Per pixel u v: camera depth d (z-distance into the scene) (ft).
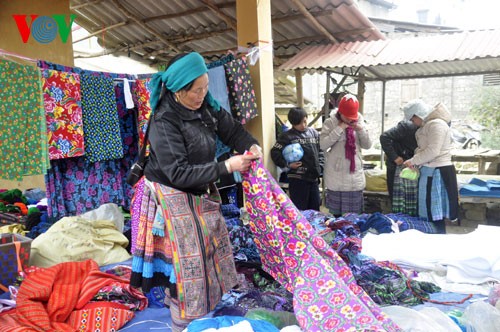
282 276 7.23
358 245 10.71
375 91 44.04
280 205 6.93
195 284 6.29
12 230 13.00
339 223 12.12
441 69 21.90
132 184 6.82
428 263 9.83
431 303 8.47
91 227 11.67
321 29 21.08
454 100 42.16
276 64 26.32
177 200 6.33
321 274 6.66
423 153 13.47
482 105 40.93
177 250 6.25
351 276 6.98
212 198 6.93
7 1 18.22
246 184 6.94
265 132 14.47
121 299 8.84
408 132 15.38
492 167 23.89
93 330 7.97
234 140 7.21
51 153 10.44
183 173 6.03
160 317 8.53
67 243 10.92
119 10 23.95
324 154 14.85
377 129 44.24
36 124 10.23
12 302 8.44
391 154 15.44
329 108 20.93
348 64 18.66
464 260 9.26
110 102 11.68
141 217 6.56
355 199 14.26
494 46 17.58
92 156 11.41
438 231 14.08
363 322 5.99
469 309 7.25
